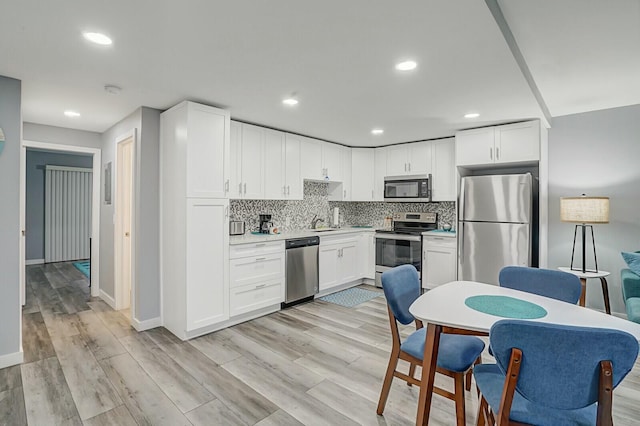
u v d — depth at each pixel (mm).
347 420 1905
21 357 2553
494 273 3760
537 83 2947
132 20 1715
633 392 2211
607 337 1064
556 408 1167
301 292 4082
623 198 3613
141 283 3242
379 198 5238
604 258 3715
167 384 2270
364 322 3496
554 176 4004
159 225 3365
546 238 3883
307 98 2957
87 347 2850
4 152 2467
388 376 1939
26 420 1891
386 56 2131
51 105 3156
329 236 4531
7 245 2496
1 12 1632
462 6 1589
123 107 3236
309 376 2391
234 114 3459
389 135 4477
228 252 3271
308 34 1861
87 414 1947
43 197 6848
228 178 3260
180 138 3041
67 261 7020
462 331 1634
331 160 4934
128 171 3900
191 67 2309
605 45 2268
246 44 1978
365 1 1549
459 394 1661
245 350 2809
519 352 1156
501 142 3816
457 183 4137
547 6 1814
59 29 1805
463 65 2262
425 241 4496
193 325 2990
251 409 2002
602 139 3719
